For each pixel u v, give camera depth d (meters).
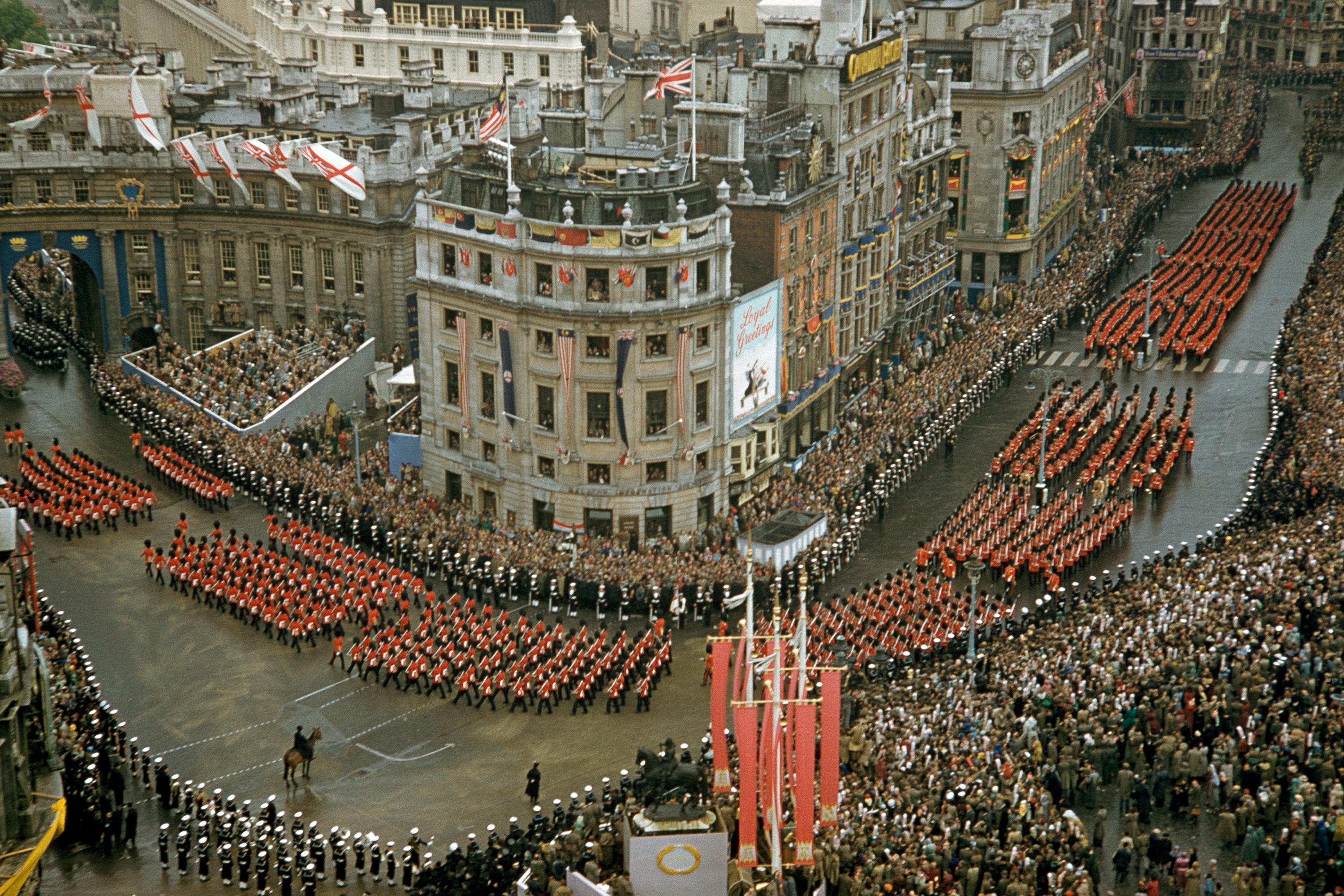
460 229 114.69
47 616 98.94
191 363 140.50
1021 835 65.88
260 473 122.00
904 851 65.12
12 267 149.00
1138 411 140.50
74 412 140.25
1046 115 179.75
